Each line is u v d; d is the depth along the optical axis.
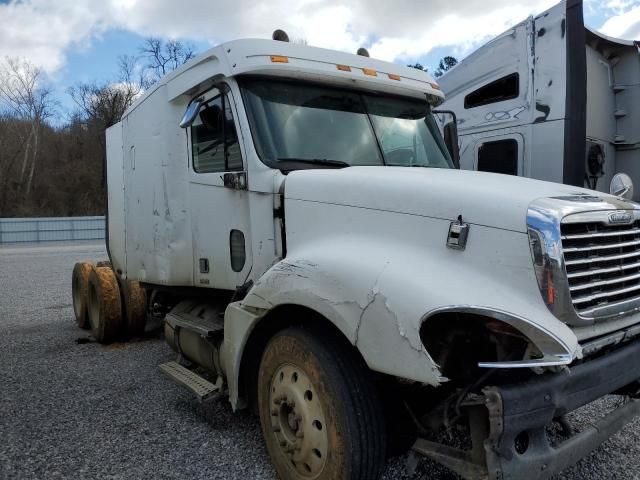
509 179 3.43
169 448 3.86
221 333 4.12
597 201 3.04
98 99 53.59
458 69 7.74
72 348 6.70
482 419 2.57
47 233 33.41
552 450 2.61
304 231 3.52
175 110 4.81
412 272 2.75
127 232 6.12
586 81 6.61
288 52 4.04
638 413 3.21
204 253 4.52
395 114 4.59
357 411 2.86
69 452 3.81
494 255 2.71
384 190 3.16
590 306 2.80
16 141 52.09
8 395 4.96
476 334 2.71
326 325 3.15
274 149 3.86
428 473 3.46
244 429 4.18
